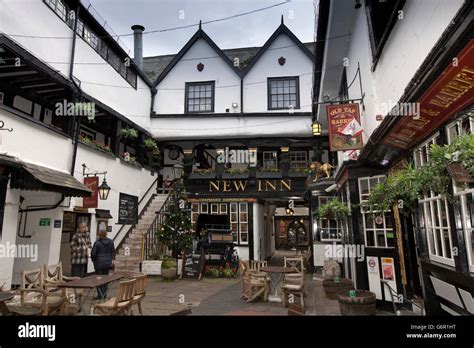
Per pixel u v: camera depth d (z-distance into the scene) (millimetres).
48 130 8711
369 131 6680
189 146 15398
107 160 11664
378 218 6512
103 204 11320
